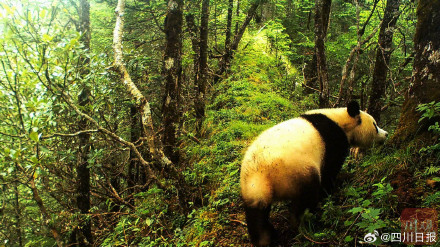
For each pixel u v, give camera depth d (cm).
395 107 786
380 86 595
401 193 315
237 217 428
